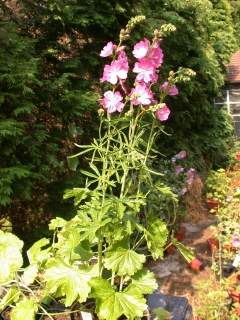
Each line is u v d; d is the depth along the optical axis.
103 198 1.68
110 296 1.52
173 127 7.64
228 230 4.48
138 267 1.62
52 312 1.62
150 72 1.72
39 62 3.82
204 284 3.74
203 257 4.95
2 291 1.74
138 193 1.77
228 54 12.59
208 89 8.76
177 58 7.29
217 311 3.29
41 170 3.60
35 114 3.85
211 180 6.93
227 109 11.35
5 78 3.40
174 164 6.57
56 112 4.04
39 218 3.94
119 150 1.79
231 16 14.52
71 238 1.60
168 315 1.65
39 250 1.78
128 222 1.65
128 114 1.77
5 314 1.65
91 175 1.79
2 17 3.97
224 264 4.13
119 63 1.78
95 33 4.90
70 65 4.31
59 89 4.03
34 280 1.70
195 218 6.21
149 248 1.71
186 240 5.49
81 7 4.55
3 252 1.62
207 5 9.24
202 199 6.79
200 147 8.57
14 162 3.42
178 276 4.49
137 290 1.57
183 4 7.60
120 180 1.85
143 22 5.26
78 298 1.62
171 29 1.69
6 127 3.19
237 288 3.51
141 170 1.82
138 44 1.71
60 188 3.94
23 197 3.40
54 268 1.57
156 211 4.35
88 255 1.69
